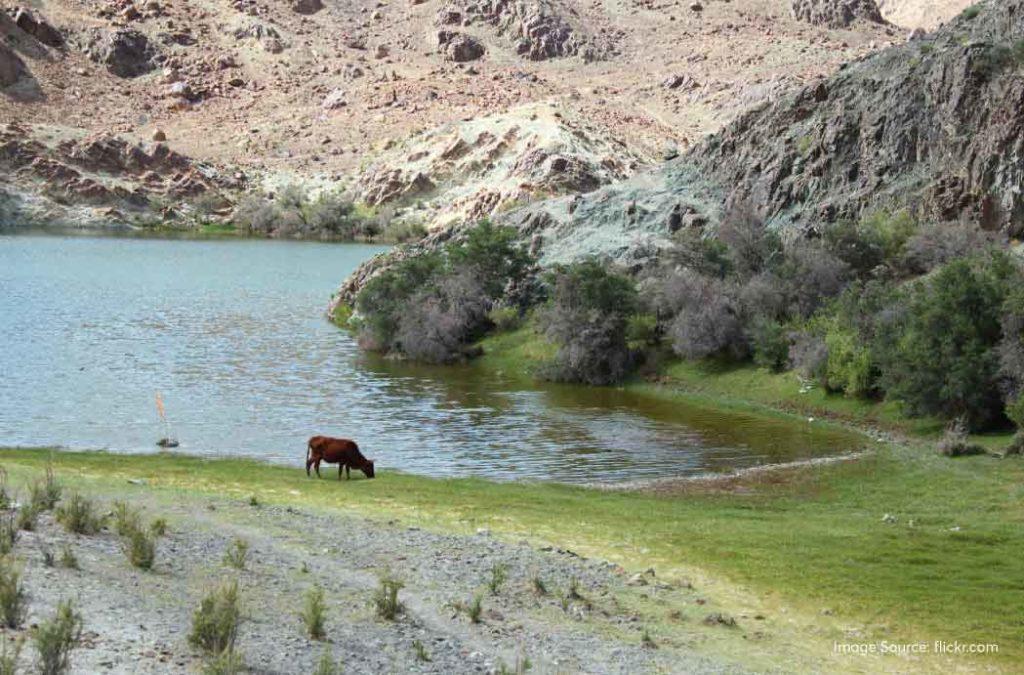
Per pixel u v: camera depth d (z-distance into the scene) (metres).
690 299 53.06
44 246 124.19
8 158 156.75
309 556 18.52
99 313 74.19
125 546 16.69
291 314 77.12
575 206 71.94
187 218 159.88
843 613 18.38
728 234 57.78
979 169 56.16
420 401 47.41
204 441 38.00
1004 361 37.97
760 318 50.88
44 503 18.41
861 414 43.00
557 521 24.70
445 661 13.67
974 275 41.69
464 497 27.73
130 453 35.19
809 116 68.44
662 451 37.72
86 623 12.52
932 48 64.75
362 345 63.09
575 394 49.81
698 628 16.81
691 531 24.19
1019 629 17.77
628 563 20.91
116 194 158.25
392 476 31.77
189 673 11.49
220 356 58.66
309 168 180.38
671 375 51.62
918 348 40.00
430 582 17.66
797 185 64.44
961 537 24.19
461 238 71.69
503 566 19.19
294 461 34.88
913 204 58.56
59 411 42.78
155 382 50.28
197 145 187.62
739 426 42.34
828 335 46.41
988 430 38.78
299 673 12.30
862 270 54.25
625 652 14.97
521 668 13.68
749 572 20.61
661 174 74.38
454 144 161.50
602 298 54.22
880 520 26.61
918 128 61.62
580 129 159.25
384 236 147.00
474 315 61.75
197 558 16.97
